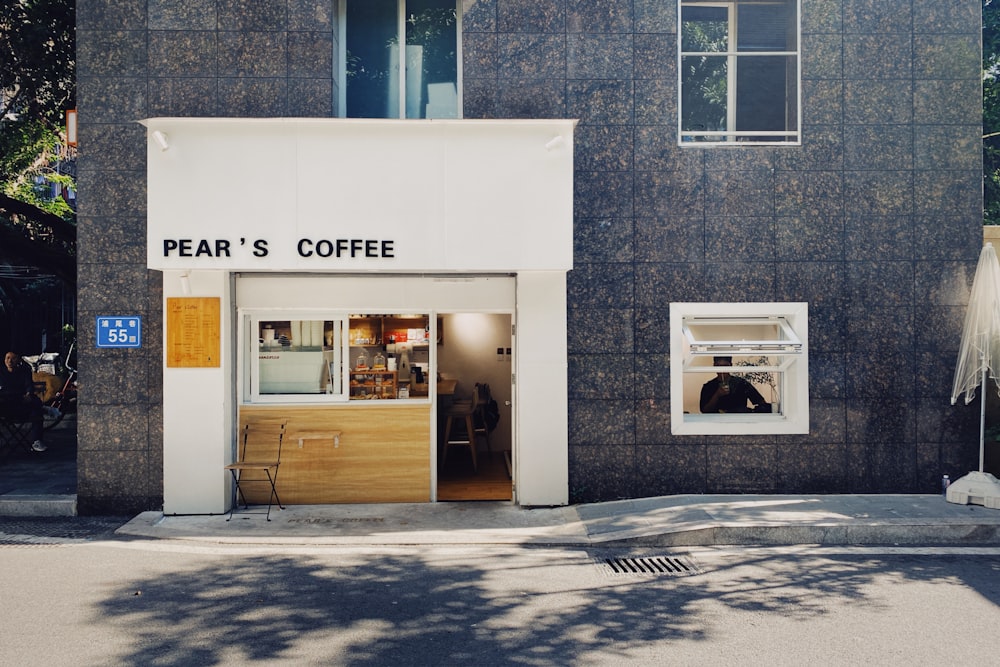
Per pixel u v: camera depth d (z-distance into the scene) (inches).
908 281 364.2
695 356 359.9
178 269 326.3
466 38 361.1
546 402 358.6
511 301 367.2
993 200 663.1
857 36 365.7
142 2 352.2
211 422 346.6
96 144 350.3
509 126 330.0
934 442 364.8
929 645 206.8
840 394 363.9
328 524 332.8
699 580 262.8
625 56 363.6
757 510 332.8
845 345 363.9
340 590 250.8
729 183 363.6
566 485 358.6
